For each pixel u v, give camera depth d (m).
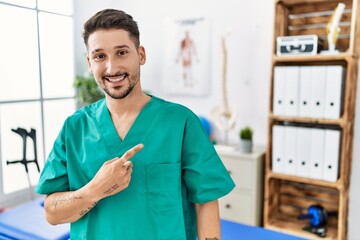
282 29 2.28
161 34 2.99
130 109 0.88
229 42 2.69
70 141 0.90
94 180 0.75
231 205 2.47
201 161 0.88
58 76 2.99
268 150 2.29
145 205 0.82
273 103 2.25
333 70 2.01
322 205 2.44
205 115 2.88
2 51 2.48
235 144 2.74
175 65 2.96
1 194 2.50
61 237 1.49
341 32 2.20
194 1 2.80
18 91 2.63
